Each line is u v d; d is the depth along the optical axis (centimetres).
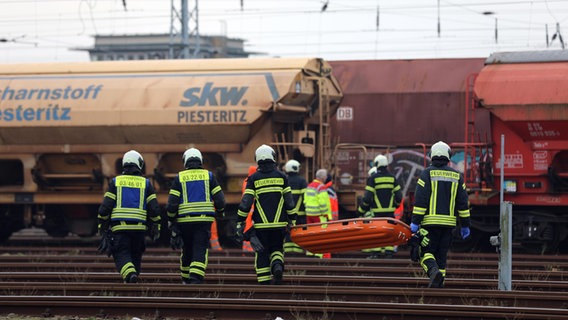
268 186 4631
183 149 7494
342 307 3881
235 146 7394
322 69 7762
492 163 7212
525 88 6969
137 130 7469
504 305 4206
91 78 7669
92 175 7731
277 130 7481
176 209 4550
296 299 4403
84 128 7562
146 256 6612
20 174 8312
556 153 6988
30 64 7925
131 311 3975
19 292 4512
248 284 4925
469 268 5956
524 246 7369
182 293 4459
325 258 6384
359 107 8994
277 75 7269
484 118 8688
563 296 4178
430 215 4409
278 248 4722
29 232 10519
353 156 8906
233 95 7269
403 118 8900
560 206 7294
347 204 7631
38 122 7644
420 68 9012
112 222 4478
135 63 7706
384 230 4625
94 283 4588
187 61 7612
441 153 4469
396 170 8906
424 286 4872
